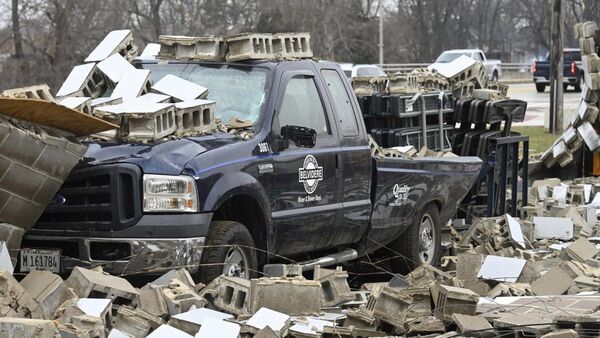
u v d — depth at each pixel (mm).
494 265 10664
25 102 8461
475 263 10742
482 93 16094
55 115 8773
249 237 9719
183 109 9695
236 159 9656
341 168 11070
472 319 8383
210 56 11000
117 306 8070
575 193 16938
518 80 76000
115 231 9086
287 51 11219
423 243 12805
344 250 11633
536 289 10055
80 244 9188
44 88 9406
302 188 10477
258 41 10922
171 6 53188
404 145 14531
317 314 8938
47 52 44750
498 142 15492
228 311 8750
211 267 9305
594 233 14695
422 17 96625
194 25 52750
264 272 9773
